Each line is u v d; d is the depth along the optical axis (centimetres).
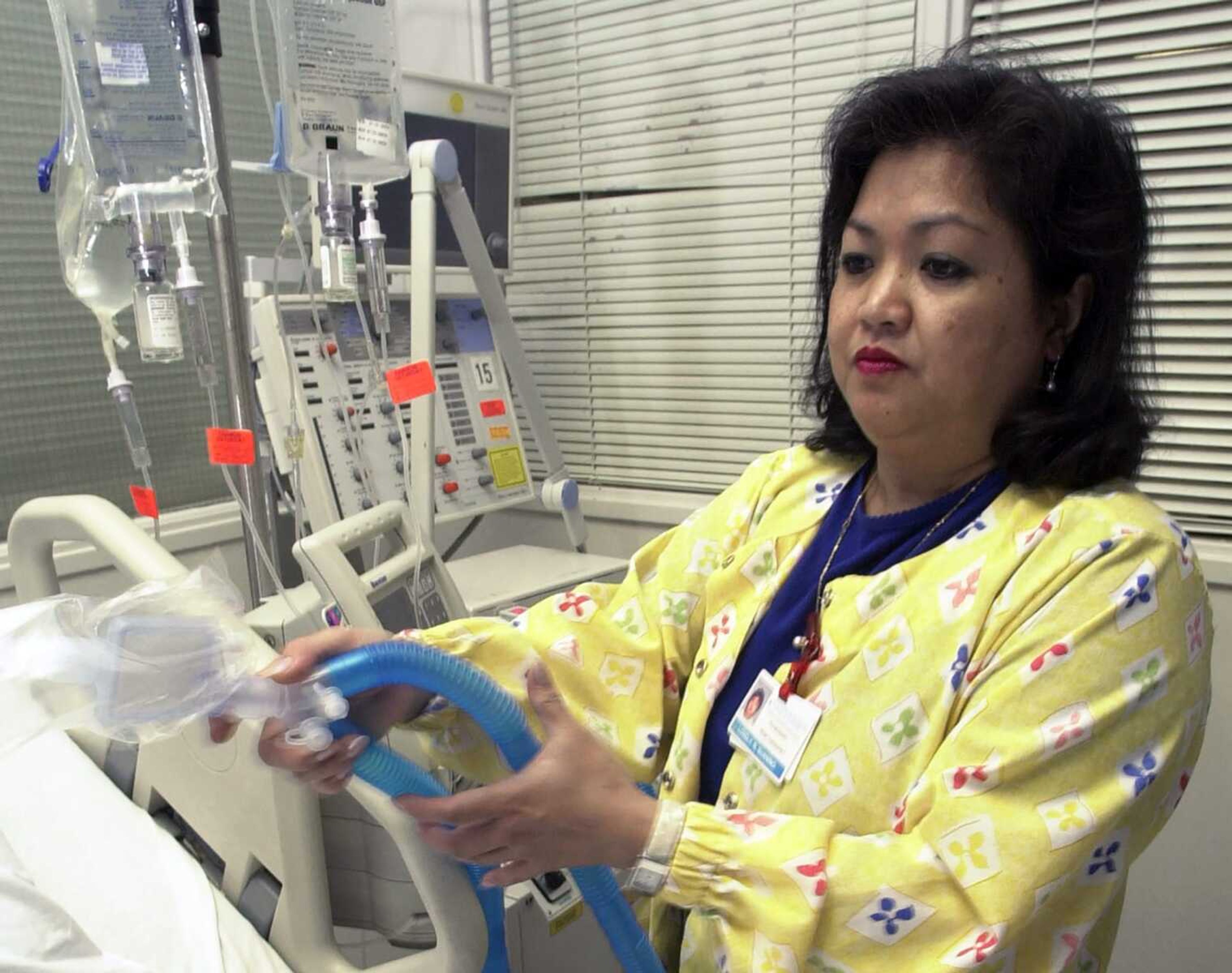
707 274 197
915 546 86
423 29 226
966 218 75
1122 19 148
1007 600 74
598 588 109
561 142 212
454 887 78
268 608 122
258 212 200
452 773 107
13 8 162
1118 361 81
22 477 171
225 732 72
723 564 103
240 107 195
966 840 66
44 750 106
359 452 146
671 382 207
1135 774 67
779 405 194
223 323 132
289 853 89
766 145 185
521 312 226
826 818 79
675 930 101
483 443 170
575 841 69
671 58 193
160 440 189
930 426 81
